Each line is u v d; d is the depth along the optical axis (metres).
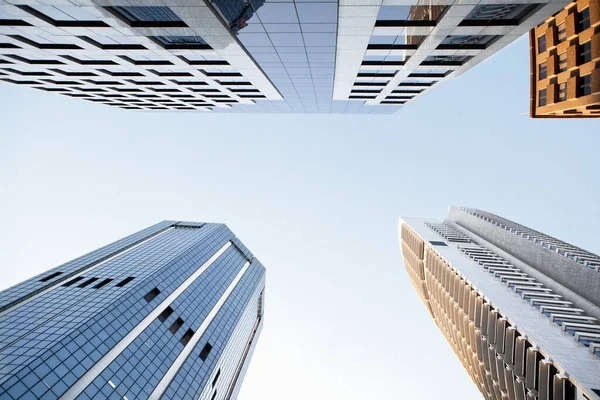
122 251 126.38
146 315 84.56
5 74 38.34
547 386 40.41
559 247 86.06
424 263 117.94
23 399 51.41
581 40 39.22
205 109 55.75
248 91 39.34
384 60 27.47
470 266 82.75
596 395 32.66
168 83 37.66
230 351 116.25
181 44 24.84
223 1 17.05
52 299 81.25
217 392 105.38
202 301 110.62
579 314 54.28
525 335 47.62
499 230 103.62
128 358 72.31
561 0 17.56
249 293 147.38
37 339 62.94
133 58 29.14
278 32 21.06
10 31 24.03
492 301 60.00
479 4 17.98
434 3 17.78
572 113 46.88
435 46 23.77
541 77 47.03
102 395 61.94
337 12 18.38
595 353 40.38
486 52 24.83
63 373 58.53
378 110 52.25
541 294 63.28
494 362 60.91
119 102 51.47
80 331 66.38
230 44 23.03
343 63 27.78
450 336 99.12
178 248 123.44
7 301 79.81
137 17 20.12
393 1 17.45
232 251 158.38
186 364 87.06
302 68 28.89
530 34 48.91
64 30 22.98
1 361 56.06
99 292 85.00
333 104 46.97
